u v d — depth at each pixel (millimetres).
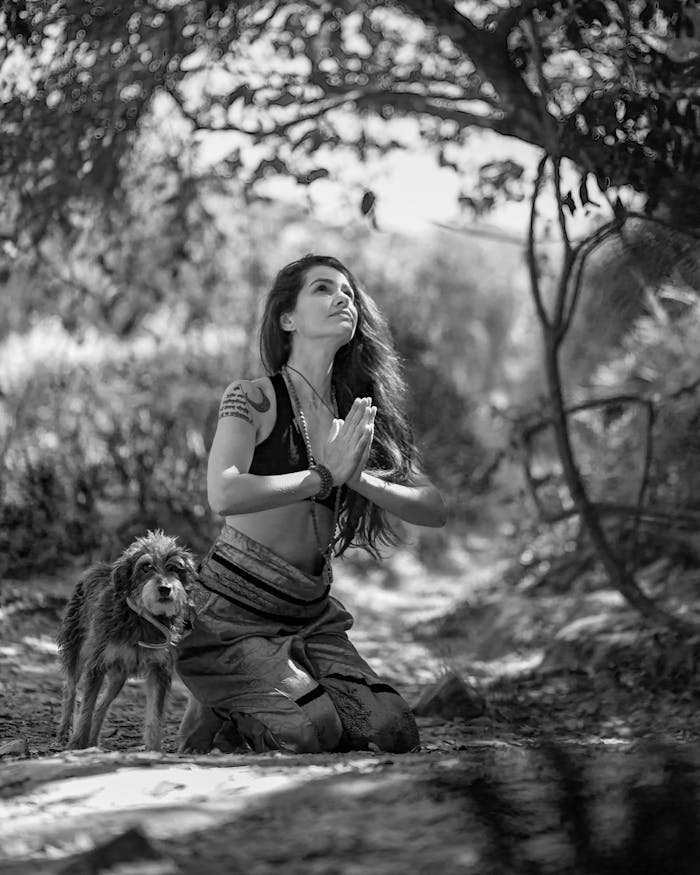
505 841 2902
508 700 7531
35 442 13117
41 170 9328
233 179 9992
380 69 9352
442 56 9445
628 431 11805
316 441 5109
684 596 9758
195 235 11453
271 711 4738
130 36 8234
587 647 8945
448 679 7176
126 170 9977
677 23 6797
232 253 14031
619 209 6887
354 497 5281
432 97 8875
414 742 4938
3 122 8547
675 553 10961
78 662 5094
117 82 8688
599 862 2746
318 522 5059
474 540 19203
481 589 13930
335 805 3260
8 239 9656
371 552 5520
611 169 6734
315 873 2725
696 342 10992
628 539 11461
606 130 6695
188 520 12812
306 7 8812
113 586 4621
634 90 6715
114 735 5832
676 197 7055
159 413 13406
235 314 14555
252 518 5000
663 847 2791
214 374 14141
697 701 7254
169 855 2852
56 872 2758
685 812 2982
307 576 5004
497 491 13766
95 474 12602
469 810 3127
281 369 5262
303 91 8680
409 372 21500
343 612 5293
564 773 3428
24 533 11570
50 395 13414
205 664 4926
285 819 3146
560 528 13266
